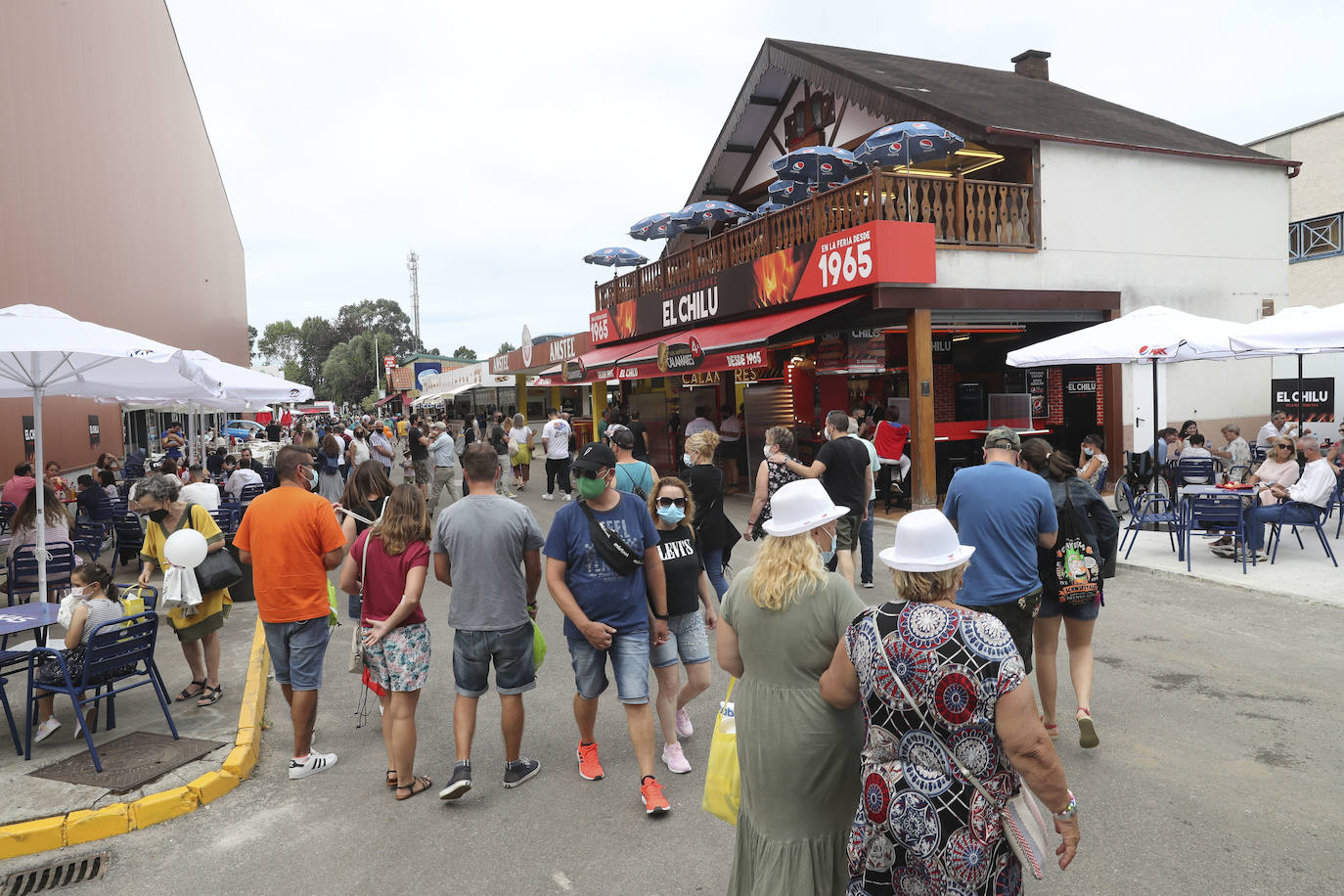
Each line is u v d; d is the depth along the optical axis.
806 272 13.26
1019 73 21.02
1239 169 15.08
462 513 4.37
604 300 23.28
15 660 4.90
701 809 4.25
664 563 4.74
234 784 4.73
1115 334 10.50
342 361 117.50
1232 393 15.90
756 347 13.07
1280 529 9.66
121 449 22.41
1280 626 6.81
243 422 39.03
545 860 3.85
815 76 16.05
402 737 4.51
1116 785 4.28
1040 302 13.22
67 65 16.12
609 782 4.61
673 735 4.67
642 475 6.36
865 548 8.46
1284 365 17.47
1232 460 12.21
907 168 12.67
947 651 2.12
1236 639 6.55
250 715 5.52
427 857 3.92
